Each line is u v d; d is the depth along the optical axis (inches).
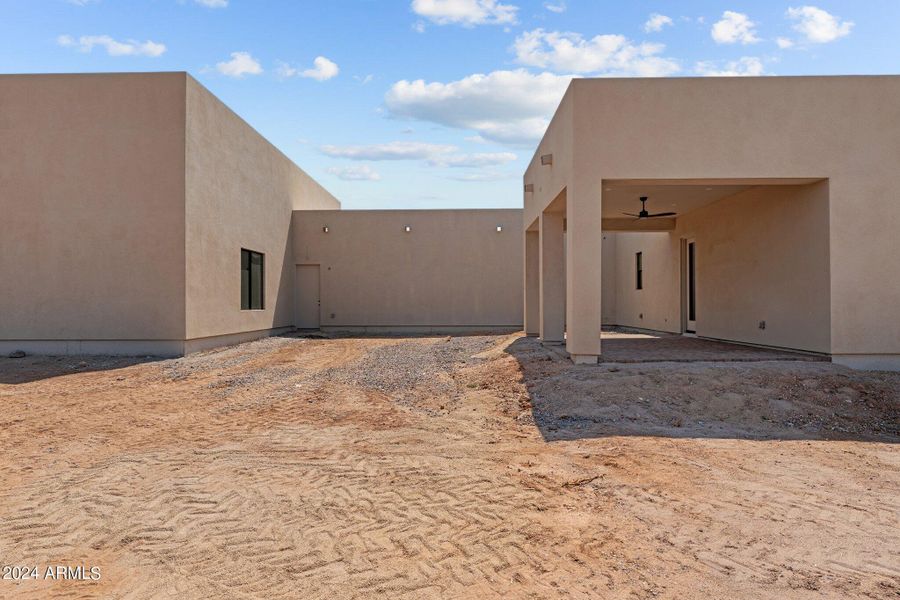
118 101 464.1
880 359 333.7
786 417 259.0
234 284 567.5
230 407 299.9
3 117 464.8
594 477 187.3
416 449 221.6
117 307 465.1
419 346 576.4
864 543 137.9
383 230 768.9
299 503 166.4
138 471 194.5
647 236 663.1
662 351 390.9
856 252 332.5
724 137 339.3
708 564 128.6
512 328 765.9
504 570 127.7
